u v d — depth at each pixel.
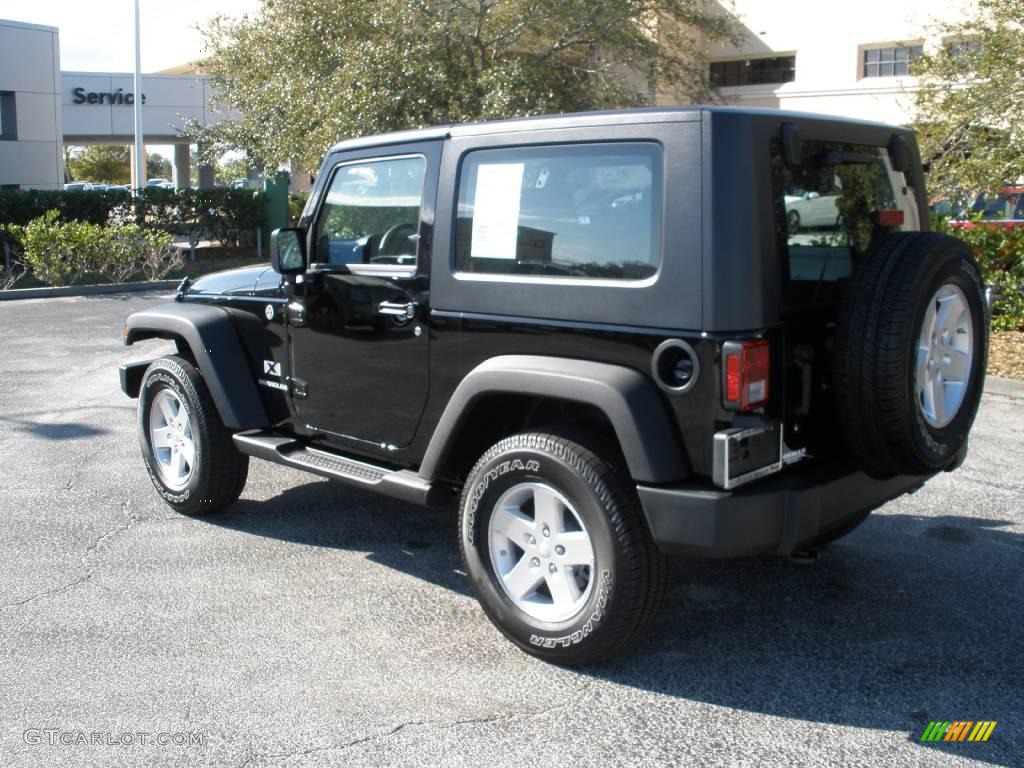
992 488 6.14
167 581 4.84
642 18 18.78
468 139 4.23
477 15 16.11
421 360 4.40
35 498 6.16
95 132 32.53
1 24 25.20
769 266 3.52
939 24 13.20
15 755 3.35
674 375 3.55
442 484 4.42
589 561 3.75
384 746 3.39
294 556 5.18
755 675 3.86
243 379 5.40
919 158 4.50
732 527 3.43
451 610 4.50
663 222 3.55
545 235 3.94
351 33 17.00
